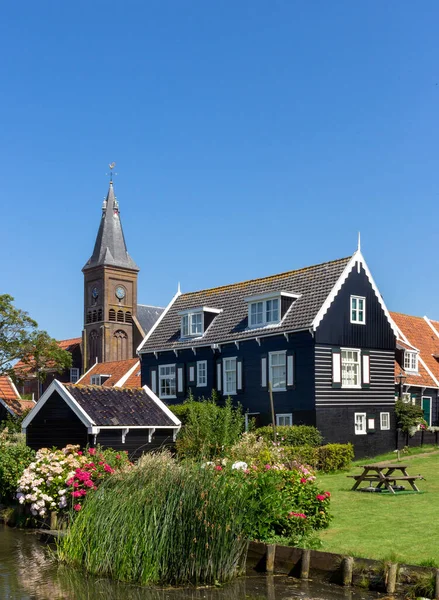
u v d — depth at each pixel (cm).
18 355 4475
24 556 1459
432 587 1044
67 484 1655
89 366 8231
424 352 3831
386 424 3091
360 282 3050
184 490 1295
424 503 1647
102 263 8125
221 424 2384
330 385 2847
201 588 1215
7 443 2472
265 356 3034
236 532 1283
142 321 8425
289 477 1453
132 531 1291
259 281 3444
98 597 1176
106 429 2100
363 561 1155
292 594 1141
